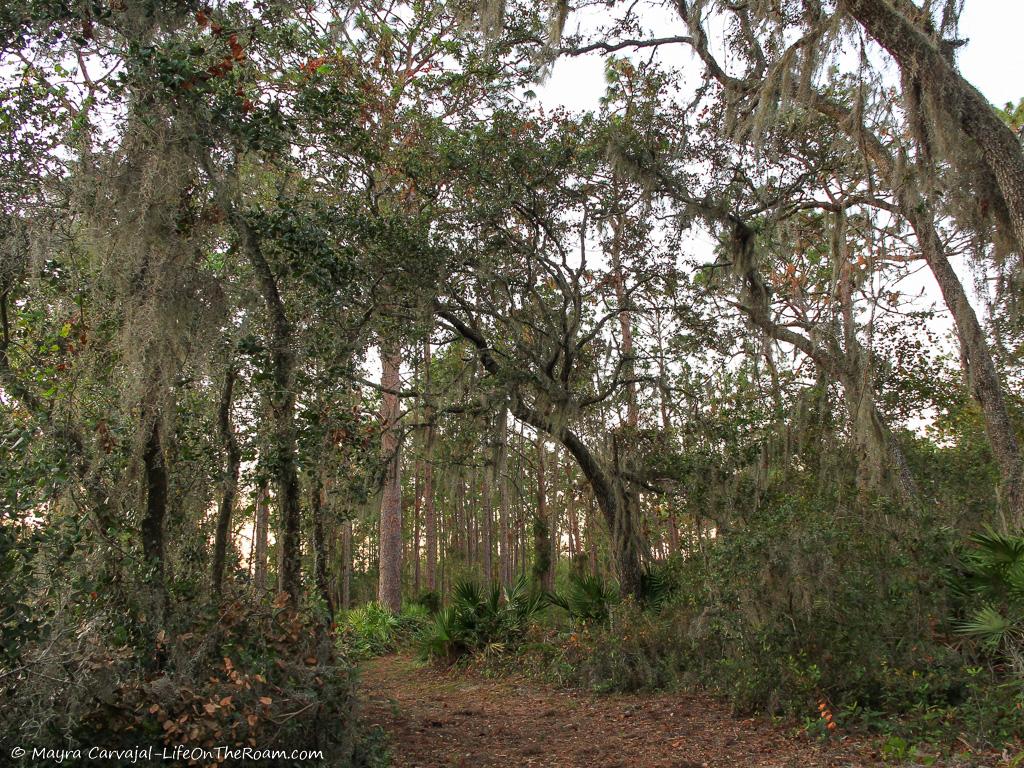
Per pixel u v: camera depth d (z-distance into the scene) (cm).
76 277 557
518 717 828
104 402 543
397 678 1220
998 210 869
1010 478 942
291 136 787
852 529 714
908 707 634
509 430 1351
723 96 1268
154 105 530
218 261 669
